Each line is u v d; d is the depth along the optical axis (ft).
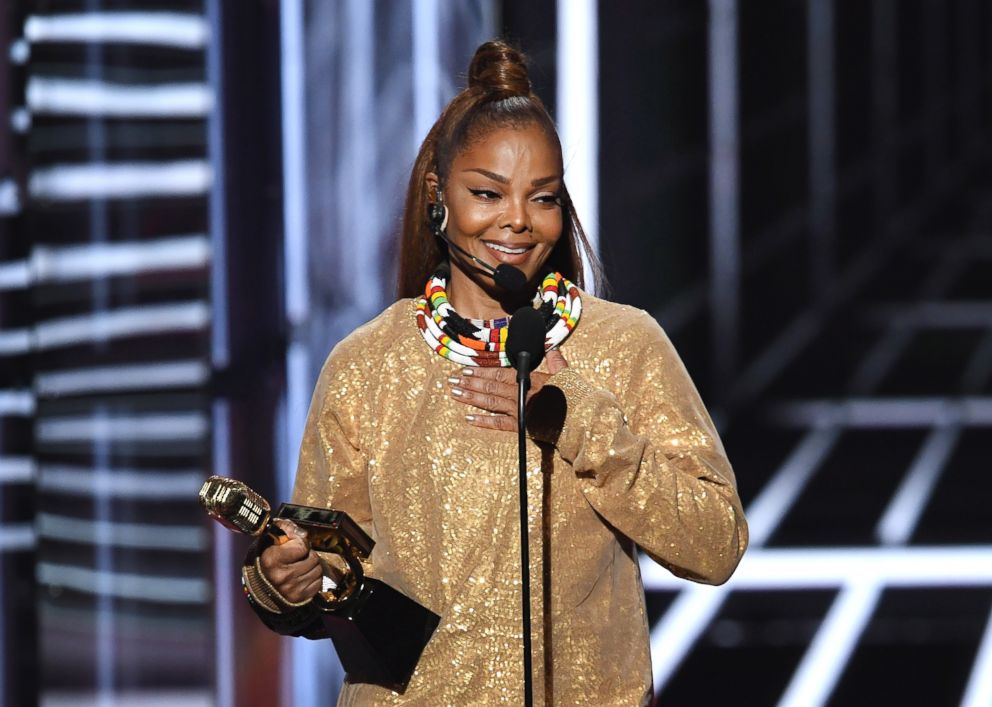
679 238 138.92
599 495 24.02
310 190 53.57
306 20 53.06
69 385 42.83
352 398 26.16
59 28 42.37
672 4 137.90
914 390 133.90
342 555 24.48
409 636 24.48
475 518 24.72
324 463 26.25
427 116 58.70
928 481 103.65
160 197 45.03
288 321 51.80
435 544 24.82
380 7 56.54
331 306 55.16
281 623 25.05
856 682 63.72
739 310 151.23
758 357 146.30
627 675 24.95
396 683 24.66
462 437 25.02
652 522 23.89
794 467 109.19
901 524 92.27
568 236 27.17
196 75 45.83
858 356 146.20
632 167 131.23
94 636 43.29
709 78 142.10
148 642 44.52
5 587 41.57
